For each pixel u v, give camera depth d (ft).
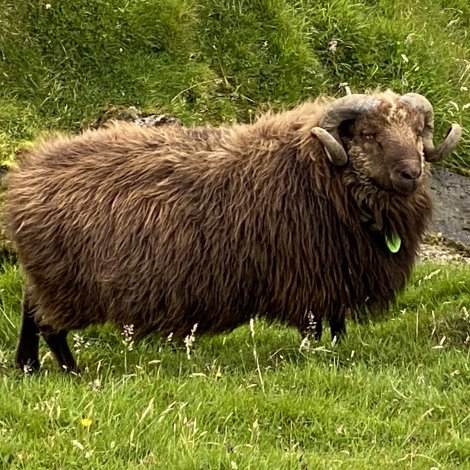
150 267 37.88
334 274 38.63
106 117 58.23
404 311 44.57
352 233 38.52
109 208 38.29
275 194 38.14
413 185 36.55
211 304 38.47
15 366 40.24
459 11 75.10
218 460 27.58
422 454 29.60
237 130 40.22
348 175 38.09
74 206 38.40
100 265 38.06
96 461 27.35
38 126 56.85
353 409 33.30
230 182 38.45
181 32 62.95
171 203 38.22
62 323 39.52
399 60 66.44
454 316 42.50
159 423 29.43
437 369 36.47
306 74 64.23
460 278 47.91
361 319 40.63
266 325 43.75
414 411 33.32
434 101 65.46
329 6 67.97
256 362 36.73
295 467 27.99
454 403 33.47
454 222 59.57
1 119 56.24
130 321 38.86
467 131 65.57
